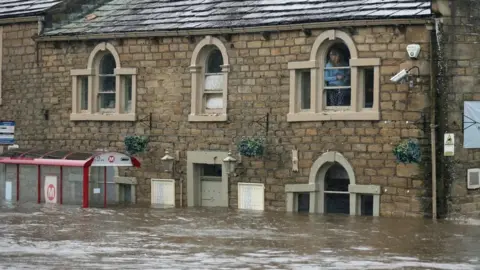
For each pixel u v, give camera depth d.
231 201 39.75
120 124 42.94
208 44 40.16
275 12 38.75
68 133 44.75
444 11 34.84
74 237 30.31
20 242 29.09
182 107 41.09
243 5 40.31
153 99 41.91
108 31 42.66
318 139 37.25
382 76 35.75
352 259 26.03
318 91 37.34
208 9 41.19
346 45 36.69
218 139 40.03
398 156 35.00
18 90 46.69
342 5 37.25
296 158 37.81
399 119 35.47
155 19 42.16
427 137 35.16
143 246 28.39
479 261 25.77
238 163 39.38
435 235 30.72
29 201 42.31
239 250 27.66
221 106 40.34
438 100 35.03
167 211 38.47
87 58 43.88
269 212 37.91
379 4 36.22
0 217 35.91
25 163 42.22
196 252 27.25
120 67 42.72
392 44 35.50
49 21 45.44
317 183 37.44
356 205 36.47
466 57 35.50
